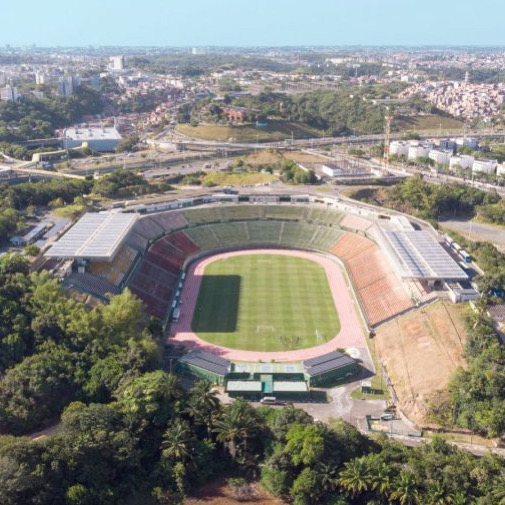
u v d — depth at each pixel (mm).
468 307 199375
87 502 121125
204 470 133500
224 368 181000
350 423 158500
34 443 125312
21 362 164250
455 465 125438
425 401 160750
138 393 142000
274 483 127750
